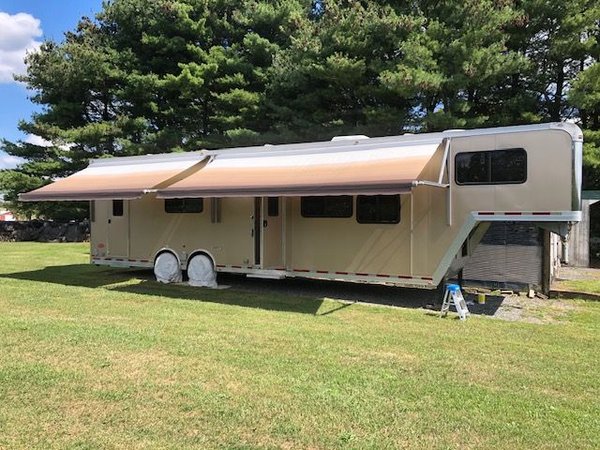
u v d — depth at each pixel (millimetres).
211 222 10367
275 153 9977
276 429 3643
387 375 4773
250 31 24109
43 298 8609
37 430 3578
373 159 8516
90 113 27031
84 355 5234
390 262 8703
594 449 3414
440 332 6602
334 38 17047
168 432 3580
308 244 9555
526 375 4863
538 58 17359
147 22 24422
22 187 25109
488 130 7930
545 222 7863
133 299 8734
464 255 8977
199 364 5016
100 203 11922
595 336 6512
